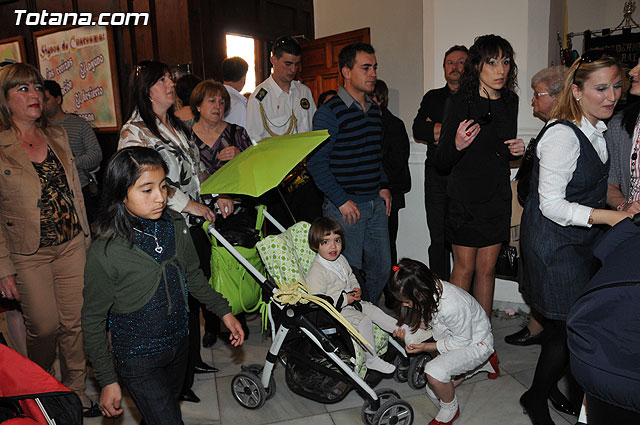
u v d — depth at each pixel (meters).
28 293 2.20
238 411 2.42
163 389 1.55
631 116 2.11
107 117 5.24
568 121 1.86
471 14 3.39
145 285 1.47
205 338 3.13
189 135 2.48
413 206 3.81
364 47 2.62
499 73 2.30
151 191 1.42
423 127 3.23
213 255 2.33
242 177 2.23
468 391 2.50
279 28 6.32
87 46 5.18
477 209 2.48
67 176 2.27
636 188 2.06
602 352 1.17
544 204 1.87
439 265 3.45
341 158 2.74
